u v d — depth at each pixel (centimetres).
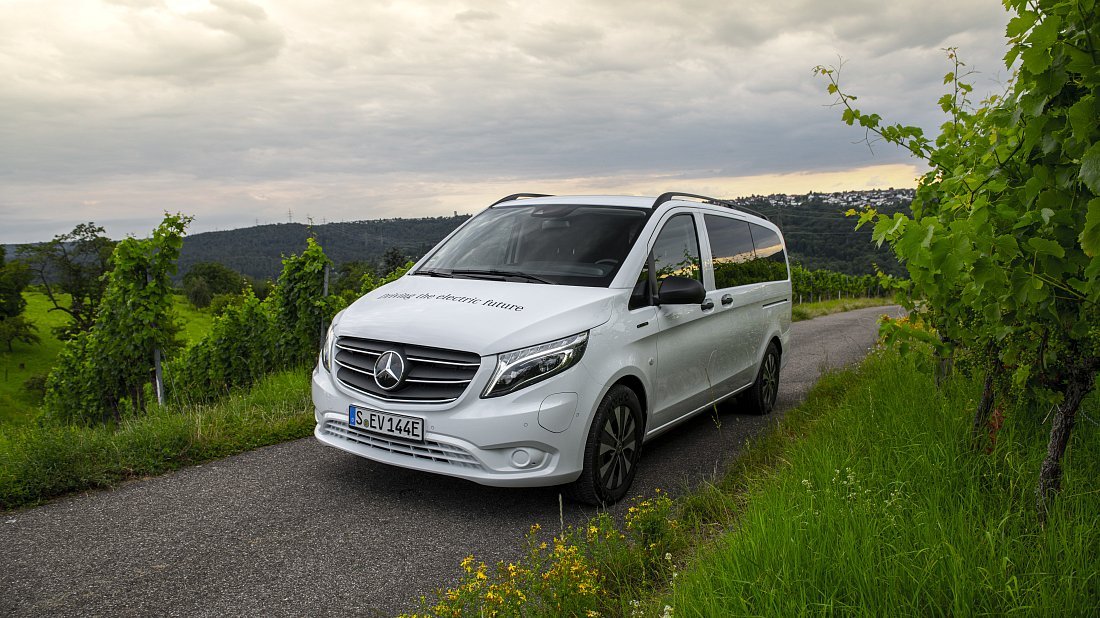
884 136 440
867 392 586
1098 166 198
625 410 443
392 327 419
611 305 441
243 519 400
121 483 455
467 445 387
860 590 241
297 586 323
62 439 473
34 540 366
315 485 457
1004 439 396
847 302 3850
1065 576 241
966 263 250
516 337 396
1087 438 398
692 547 346
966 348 404
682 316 507
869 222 379
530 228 521
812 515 304
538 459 393
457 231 570
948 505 325
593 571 298
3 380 7819
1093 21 222
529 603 278
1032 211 272
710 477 491
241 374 1019
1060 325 287
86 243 8625
